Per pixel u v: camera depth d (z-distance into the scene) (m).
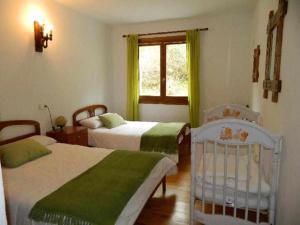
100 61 5.07
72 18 4.17
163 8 4.18
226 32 4.70
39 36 3.41
